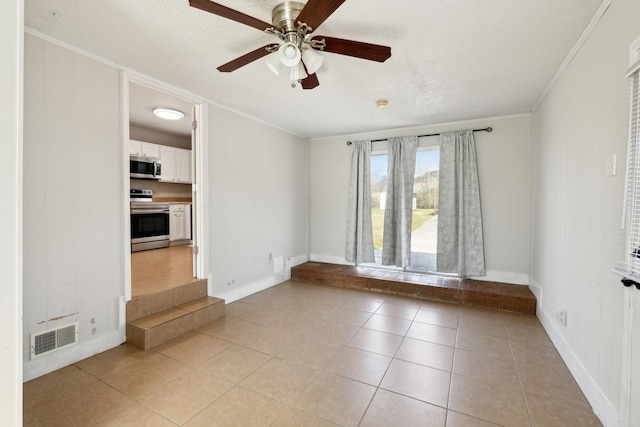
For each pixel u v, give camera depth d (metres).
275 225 4.38
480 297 3.45
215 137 3.36
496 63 2.38
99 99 2.35
